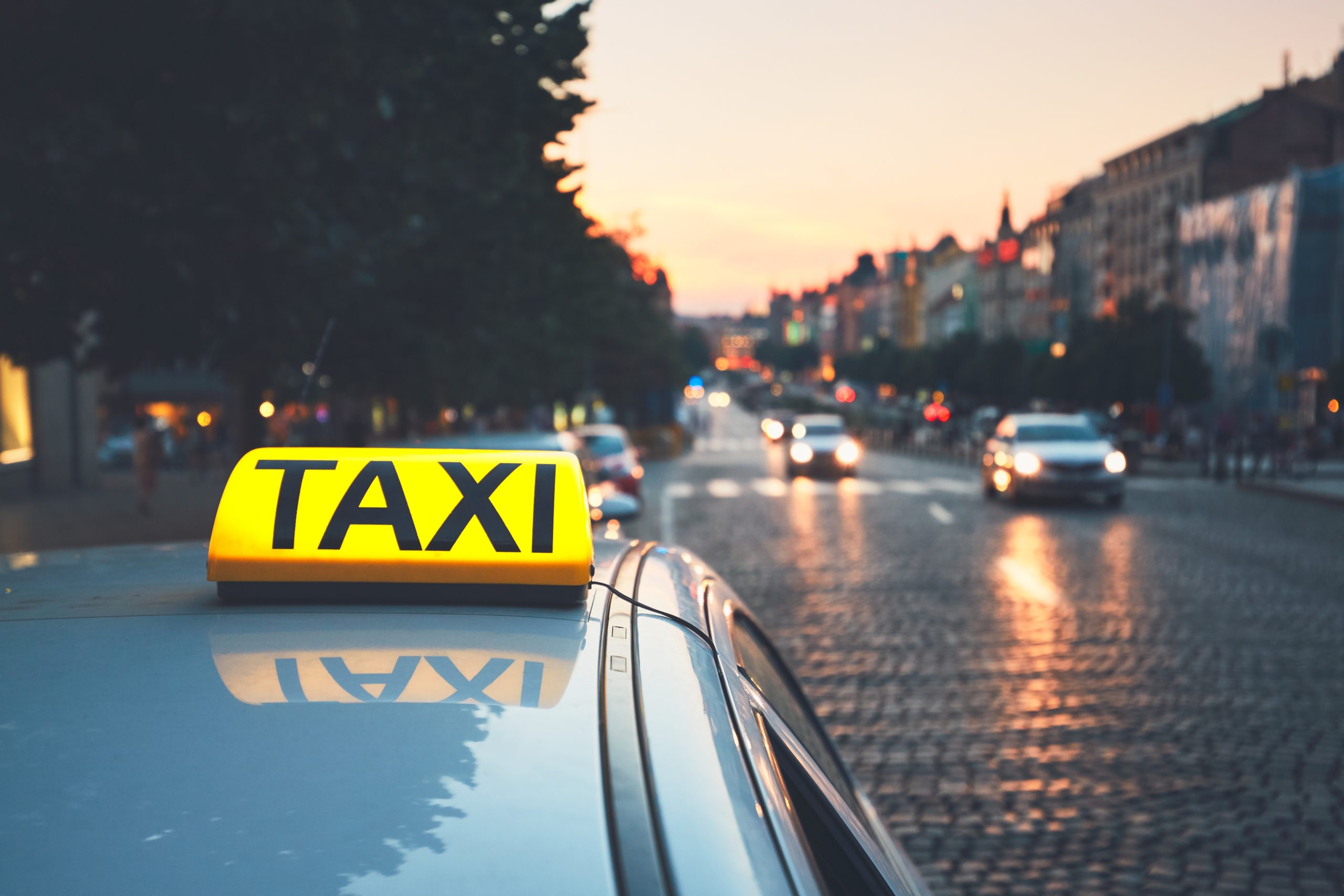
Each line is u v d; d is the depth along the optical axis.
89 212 8.33
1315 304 60.97
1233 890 4.31
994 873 4.46
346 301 10.18
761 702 1.47
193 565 1.64
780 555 14.56
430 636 1.22
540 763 0.97
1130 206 103.25
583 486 1.43
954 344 126.25
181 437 50.41
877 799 5.30
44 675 1.11
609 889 0.81
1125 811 5.12
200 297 9.16
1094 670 7.87
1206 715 6.70
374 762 0.95
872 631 9.31
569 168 12.31
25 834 0.84
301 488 1.38
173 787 0.90
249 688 1.08
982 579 12.19
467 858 0.84
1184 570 12.98
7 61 7.90
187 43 8.11
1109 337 67.12
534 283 13.67
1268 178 89.38
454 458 1.43
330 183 9.48
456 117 10.61
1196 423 54.66
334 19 8.19
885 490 28.38
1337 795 5.32
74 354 10.45
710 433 102.50
